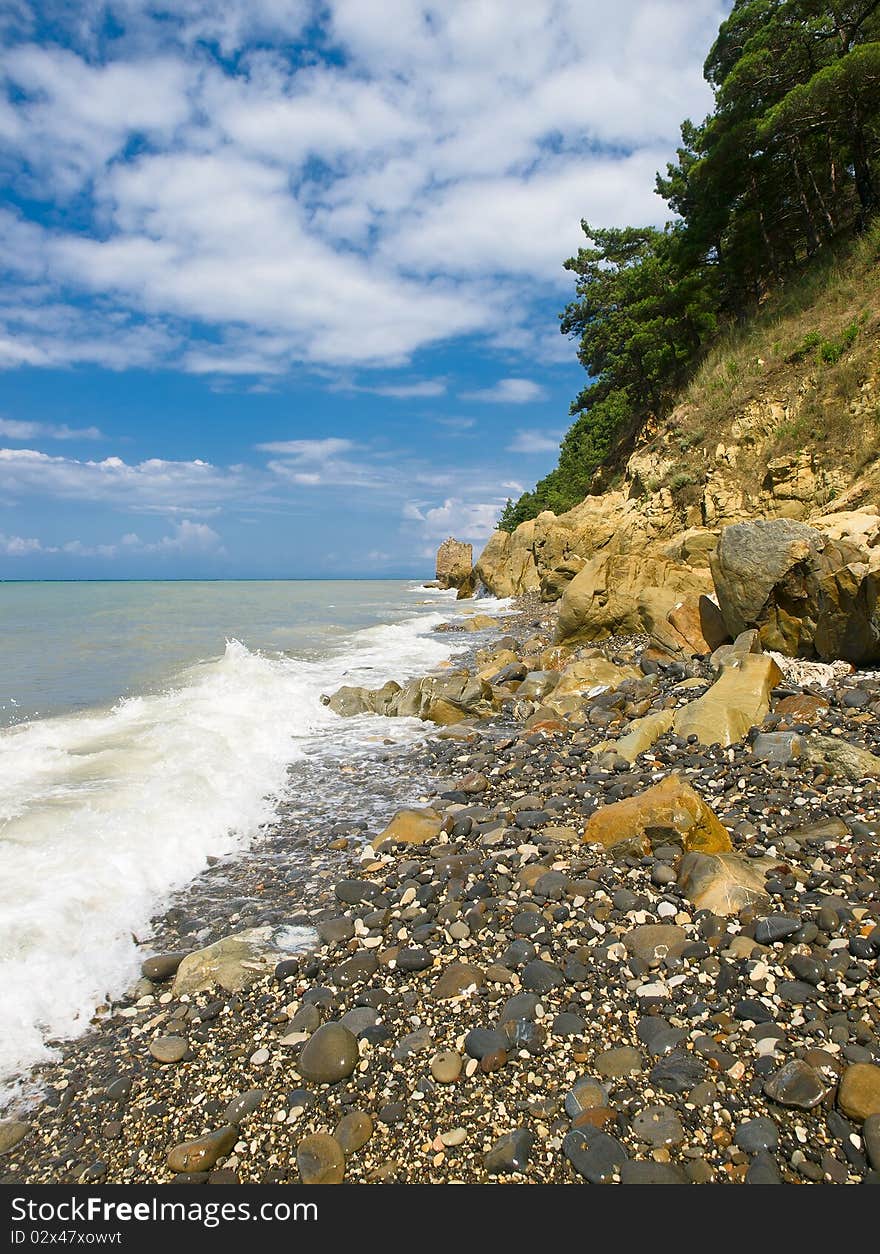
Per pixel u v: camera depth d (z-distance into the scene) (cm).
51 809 792
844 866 571
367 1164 360
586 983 473
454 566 6619
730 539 1245
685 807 643
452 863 672
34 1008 495
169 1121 400
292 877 709
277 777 1024
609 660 1526
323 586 8856
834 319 2309
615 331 3847
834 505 1830
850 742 799
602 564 1806
